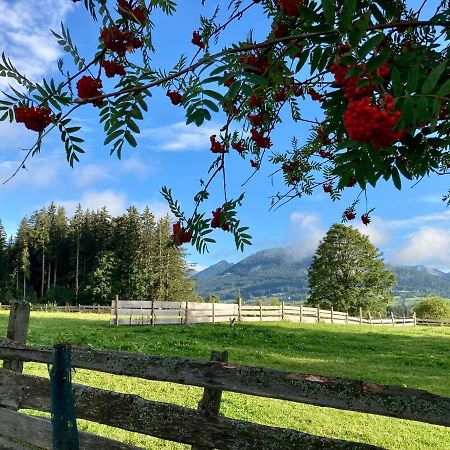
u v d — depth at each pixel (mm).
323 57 1711
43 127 1760
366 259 45438
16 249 68312
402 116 1266
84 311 38938
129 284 58594
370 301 45219
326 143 2924
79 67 2020
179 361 3006
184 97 1484
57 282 67125
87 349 3430
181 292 59312
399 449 5969
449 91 1245
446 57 1626
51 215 70188
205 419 2889
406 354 14539
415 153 1749
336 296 45406
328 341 16750
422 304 46812
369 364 12148
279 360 11867
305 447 2564
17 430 3629
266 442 2684
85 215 70000
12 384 3717
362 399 2381
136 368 3154
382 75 1371
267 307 25281
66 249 68250
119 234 62469
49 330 16406
